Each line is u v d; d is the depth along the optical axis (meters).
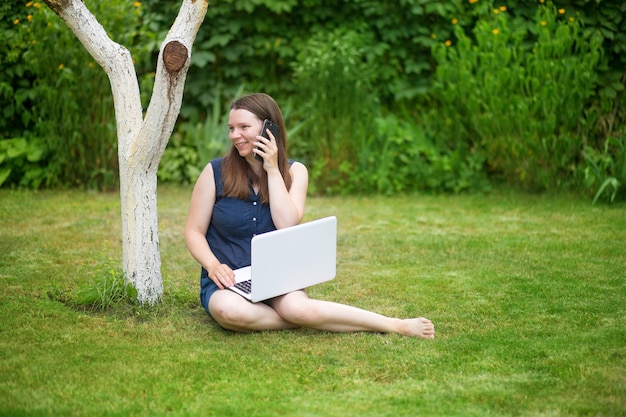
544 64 6.82
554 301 4.23
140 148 3.88
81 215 6.17
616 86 7.12
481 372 3.24
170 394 3.00
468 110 7.22
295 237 3.60
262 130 3.71
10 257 4.95
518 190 7.28
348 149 7.40
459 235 5.78
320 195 7.35
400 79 7.88
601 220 6.13
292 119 7.83
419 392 3.04
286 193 3.77
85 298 4.01
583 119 6.98
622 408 2.88
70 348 3.46
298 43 7.82
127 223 3.98
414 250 5.38
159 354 3.41
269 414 2.83
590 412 2.85
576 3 7.27
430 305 4.18
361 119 7.49
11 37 6.82
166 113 3.78
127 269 4.01
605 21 7.16
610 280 4.61
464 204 6.86
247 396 2.99
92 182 7.14
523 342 3.60
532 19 7.50
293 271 3.64
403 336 3.67
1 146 7.09
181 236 5.66
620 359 3.37
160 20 7.72
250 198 3.81
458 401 2.95
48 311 3.93
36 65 6.84
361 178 7.41
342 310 3.67
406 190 7.50
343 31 7.66
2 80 7.00
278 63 8.02
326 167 7.37
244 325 3.65
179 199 6.93
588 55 6.77
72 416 2.79
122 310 3.96
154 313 3.92
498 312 4.05
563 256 5.16
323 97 7.33
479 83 7.11
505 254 5.23
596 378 3.15
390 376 3.21
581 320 3.91
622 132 7.12
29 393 2.98
